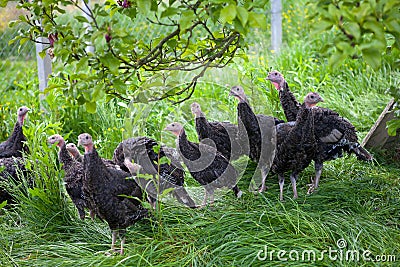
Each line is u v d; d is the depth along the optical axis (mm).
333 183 6973
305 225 5855
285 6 14125
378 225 5910
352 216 6148
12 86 11273
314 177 7332
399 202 6547
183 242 5832
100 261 5477
